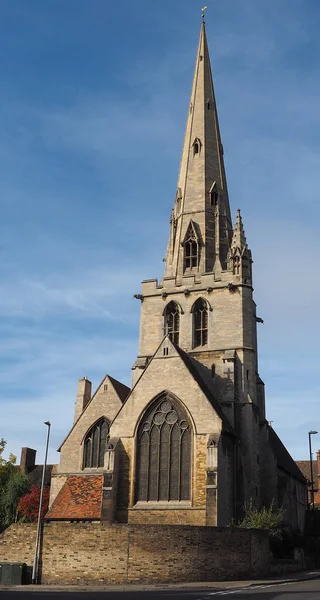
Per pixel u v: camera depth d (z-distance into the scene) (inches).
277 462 2743.6
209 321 2758.4
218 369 2667.3
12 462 3447.3
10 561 1814.7
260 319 3029.0
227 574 1841.8
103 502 2267.5
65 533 1803.6
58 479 2669.8
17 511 2994.6
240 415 2549.2
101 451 2659.9
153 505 2249.0
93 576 1754.4
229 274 2800.2
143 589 1578.5
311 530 3253.0
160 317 2866.6
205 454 2230.6
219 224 3031.5
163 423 2349.9
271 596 1293.1
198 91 3368.6
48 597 1307.8
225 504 2231.8
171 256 3061.0
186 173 3169.3
